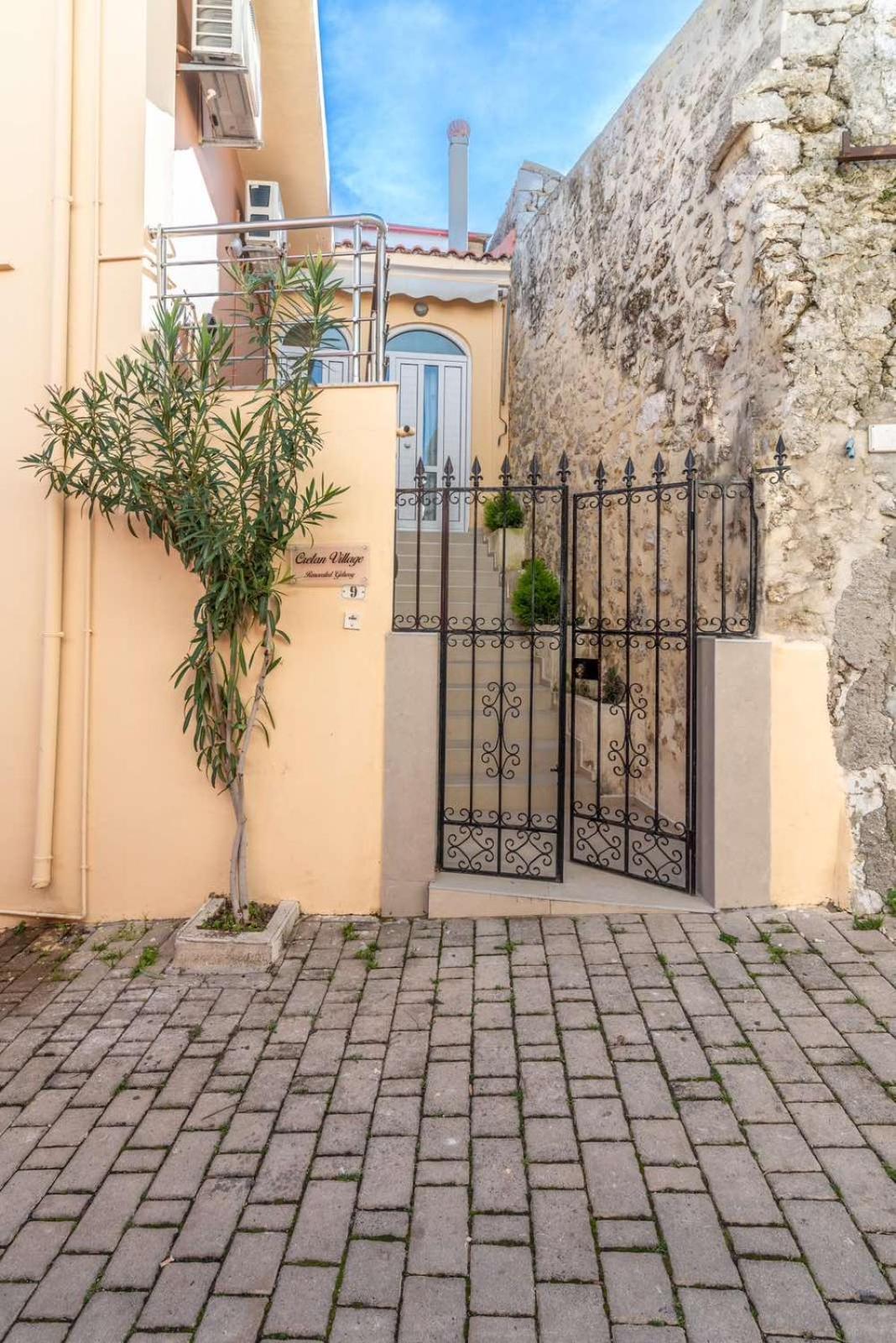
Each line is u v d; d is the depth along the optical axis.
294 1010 3.22
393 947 3.70
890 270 3.78
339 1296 1.89
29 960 3.76
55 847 4.16
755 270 3.88
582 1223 2.08
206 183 5.88
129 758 4.12
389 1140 2.43
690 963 3.38
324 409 3.99
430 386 9.80
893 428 3.75
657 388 5.19
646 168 5.39
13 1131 2.54
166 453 3.55
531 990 3.24
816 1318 1.79
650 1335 1.76
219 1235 2.09
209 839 4.12
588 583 6.42
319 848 4.07
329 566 4.00
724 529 4.02
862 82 3.78
